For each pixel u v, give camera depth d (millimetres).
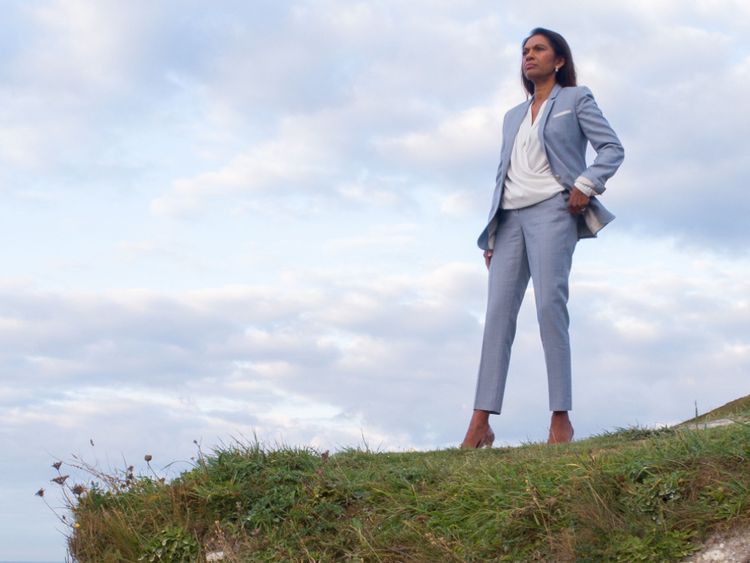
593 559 4164
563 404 6676
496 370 7027
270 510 5410
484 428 6988
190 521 5551
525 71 7348
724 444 4578
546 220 6902
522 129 7227
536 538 4480
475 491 5012
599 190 6777
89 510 5852
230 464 5859
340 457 6164
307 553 4988
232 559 5094
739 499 4090
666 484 4344
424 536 4801
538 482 4797
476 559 4520
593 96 7090
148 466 6121
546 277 6812
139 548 5438
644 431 6070
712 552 3979
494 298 7133
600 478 4566
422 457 6156
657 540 4098
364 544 4891
